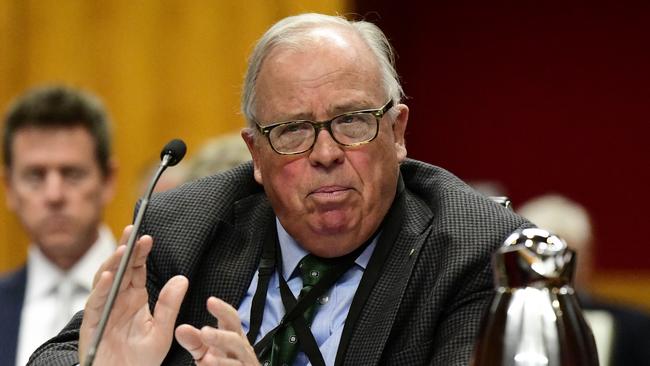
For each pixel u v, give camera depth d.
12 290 11.35
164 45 15.60
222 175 7.41
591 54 20.22
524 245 4.27
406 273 6.57
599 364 4.30
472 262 6.45
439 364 6.20
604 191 20.34
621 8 20.08
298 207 6.55
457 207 6.80
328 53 6.52
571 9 20.22
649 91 20.09
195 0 15.56
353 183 6.50
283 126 6.52
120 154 15.58
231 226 7.09
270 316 6.81
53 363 6.47
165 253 6.93
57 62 15.62
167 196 7.28
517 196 20.58
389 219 6.82
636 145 20.17
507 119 20.50
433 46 20.55
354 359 6.43
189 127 15.56
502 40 20.44
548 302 4.20
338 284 6.76
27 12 15.66
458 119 20.59
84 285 11.38
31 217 11.42
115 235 15.48
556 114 20.38
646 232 20.23
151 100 15.59
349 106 6.47
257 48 6.74
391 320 6.41
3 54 15.60
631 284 20.22
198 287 6.94
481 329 4.26
